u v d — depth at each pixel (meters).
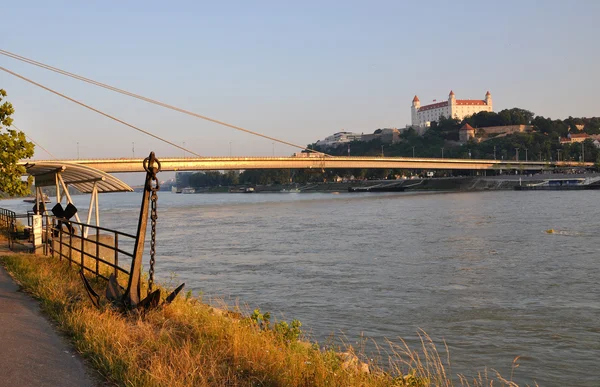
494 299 22.38
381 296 22.98
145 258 34.91
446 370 14.06
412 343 16.34
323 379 6.99
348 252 37.38
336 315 19.69
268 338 8.70
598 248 37.16
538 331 17.75
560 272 28.52
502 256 34.41
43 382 6.55
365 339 16.61
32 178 28.66
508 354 15.52
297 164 125.56
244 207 105.75
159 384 6.27
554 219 60.09
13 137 28.03
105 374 6.84
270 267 30.95
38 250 20.91
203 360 7.21
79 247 21.58
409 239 44.47
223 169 111.38
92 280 13.87
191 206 115.19
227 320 9.66
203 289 24.33
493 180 184.38
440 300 22.23
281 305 21.27
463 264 31.53
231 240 46.06
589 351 15.80
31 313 10.34
